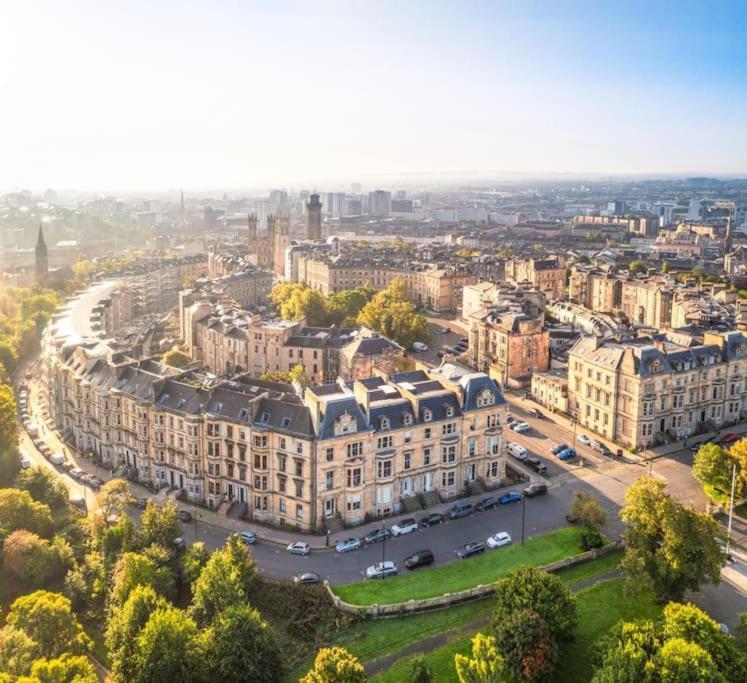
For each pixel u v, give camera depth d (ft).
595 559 524.11
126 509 595.88
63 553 517.96
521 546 536.83
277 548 546.67
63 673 361.10
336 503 573.33
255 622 411.54
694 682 337.72
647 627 381.81
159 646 390.63
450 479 611.47
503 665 380.99
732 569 511.81
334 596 475.72
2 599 494.18
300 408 579.48
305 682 357.20
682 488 631.56
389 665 422.00
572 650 429.79
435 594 478.59
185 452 629.10
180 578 503.20
